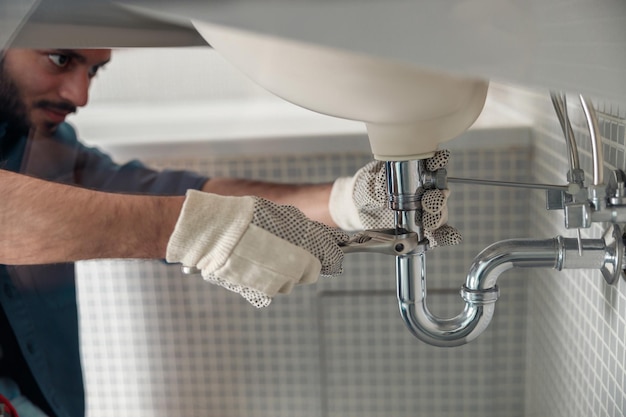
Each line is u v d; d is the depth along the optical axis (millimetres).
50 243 647
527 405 1311
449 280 1317
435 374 1365
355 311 1355
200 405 1455
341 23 319
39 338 1127
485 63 328
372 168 805
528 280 1284
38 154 1096
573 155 564
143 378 1453
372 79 420
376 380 1386
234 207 542
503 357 1333
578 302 858
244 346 1408
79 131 1332
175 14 319
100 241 638
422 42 322
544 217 1104
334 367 1392
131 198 656
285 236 542
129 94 1534
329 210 891
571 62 333
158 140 1284
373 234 564
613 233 581
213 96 1476
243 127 1306
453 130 501
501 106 1368
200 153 1281
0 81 967
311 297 1362
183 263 560
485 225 1275
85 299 1418
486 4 322
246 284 542
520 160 1224
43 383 1130
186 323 1412
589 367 799
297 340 1389
